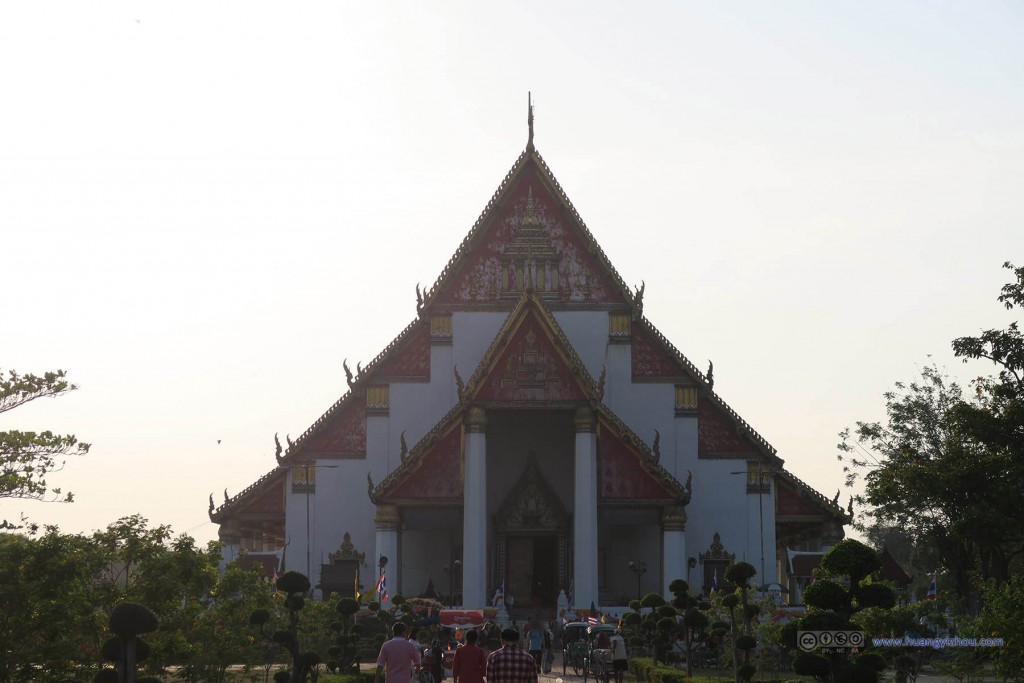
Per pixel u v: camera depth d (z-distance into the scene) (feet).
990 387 174.50
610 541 236.63
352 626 156.04
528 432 236.02
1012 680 106.52
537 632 162.71
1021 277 172.96
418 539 237.25
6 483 85.20
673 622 151.94
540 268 243.19
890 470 180.24
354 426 238.27
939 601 134.41
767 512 237.45
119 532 104.06
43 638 85.56
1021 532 170.50
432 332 240.12
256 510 238.68
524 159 245.86
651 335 242.37
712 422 240.94
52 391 89.40
